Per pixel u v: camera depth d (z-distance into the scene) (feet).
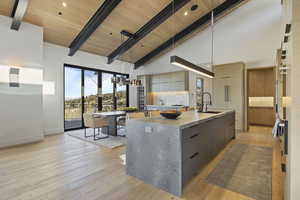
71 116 19.08
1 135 12.14
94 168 8.31
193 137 6.86
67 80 18.75
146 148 6.90
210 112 11.82
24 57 13.23
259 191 6.21
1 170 8.10
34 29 13.80
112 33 17.61
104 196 5.96
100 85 21.97
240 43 17.81
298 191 3.10
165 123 6.44
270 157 9.68
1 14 12.09
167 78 22.66
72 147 11.97
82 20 14.57
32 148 11.75
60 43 17.46
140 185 6.70
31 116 13.62
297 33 3.05
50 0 11.92
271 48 16.12
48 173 7.75
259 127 19.34
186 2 14.05
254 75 21.27
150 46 22.00
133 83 16.39
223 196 5.93
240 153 10.35
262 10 16.69
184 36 19.61
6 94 12.41
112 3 12.97
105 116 14.38
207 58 20.08
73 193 6.15
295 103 3.09
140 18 16.11
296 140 3.10
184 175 6.13
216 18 17.87
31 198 5.86
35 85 13.88
